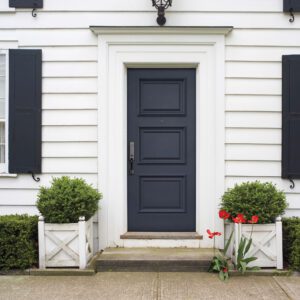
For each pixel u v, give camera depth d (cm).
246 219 413
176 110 487
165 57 470
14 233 410
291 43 468
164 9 458
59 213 409
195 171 484
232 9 468
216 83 466
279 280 393
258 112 468
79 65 471
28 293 363
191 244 464
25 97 468
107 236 467
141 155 485
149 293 362
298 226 411
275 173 467
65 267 416
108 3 469
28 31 472
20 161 469
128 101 485
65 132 471
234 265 420
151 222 485
